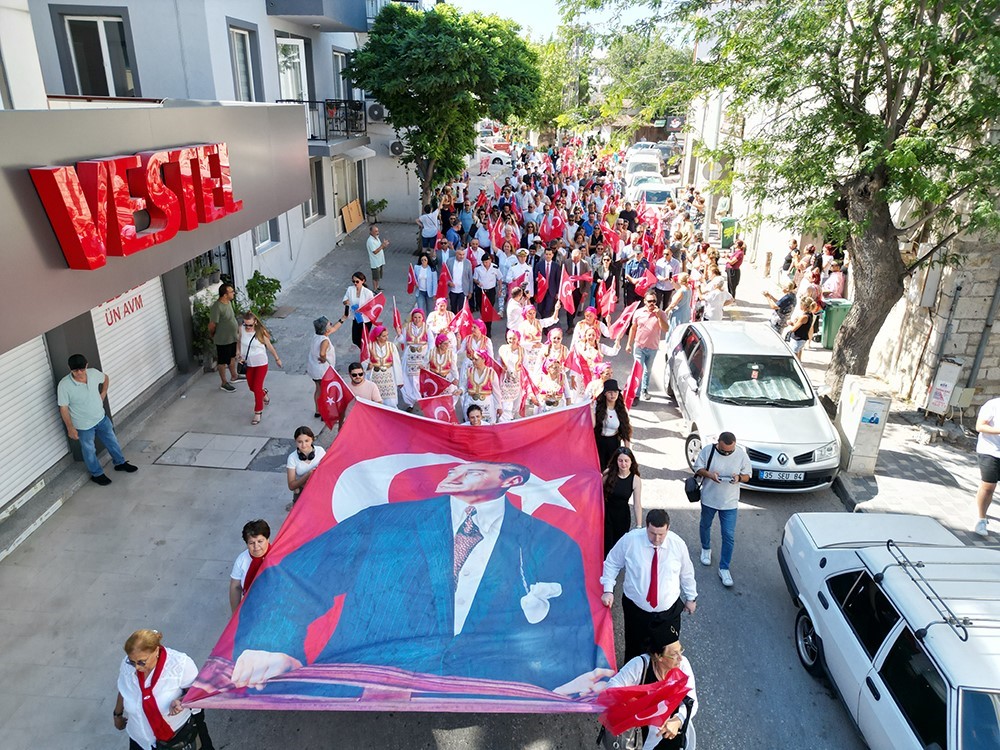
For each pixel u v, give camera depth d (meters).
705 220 27.81
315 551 6.84
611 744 5.66
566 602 6.45
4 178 5.88
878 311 11.59
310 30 19.75
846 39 10.29
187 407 12.15
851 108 10.52
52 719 6.29
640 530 6.25
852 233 10.75
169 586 7.93
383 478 7.90
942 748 5.04
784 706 6.79
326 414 9.70
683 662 5.17
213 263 14.78
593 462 8.20
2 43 7.46
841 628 6.51
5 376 8.65
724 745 6.34
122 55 13.86
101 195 6.85
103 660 6.93
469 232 20.44
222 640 5.82
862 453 10.62
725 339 11.61
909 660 5.65
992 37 9.05
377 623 6.16
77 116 6.82
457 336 12.75
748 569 8.71
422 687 5.49
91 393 9.28
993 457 8.88
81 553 8.42
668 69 12.41
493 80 20.11
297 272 19.64
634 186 34.12
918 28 9.49
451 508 7.51
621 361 14.93
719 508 8.12
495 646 5.97
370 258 18.56
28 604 7.61
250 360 11.27
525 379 10.68
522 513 7.47
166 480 9.97
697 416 10.61
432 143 21.28
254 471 10.26
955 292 11.79
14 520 8.73
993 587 6.08
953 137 10.20
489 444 8.45
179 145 8.82
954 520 9.62
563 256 15.99
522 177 31.58
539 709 5.24
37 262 6.27
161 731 5.04
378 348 10.97
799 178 10.80
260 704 5.21
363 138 22.03
